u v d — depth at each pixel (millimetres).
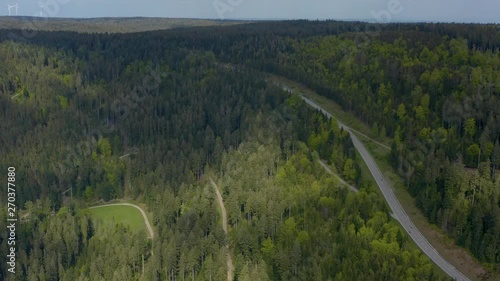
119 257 136875
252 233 136375
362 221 136000
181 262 131375
